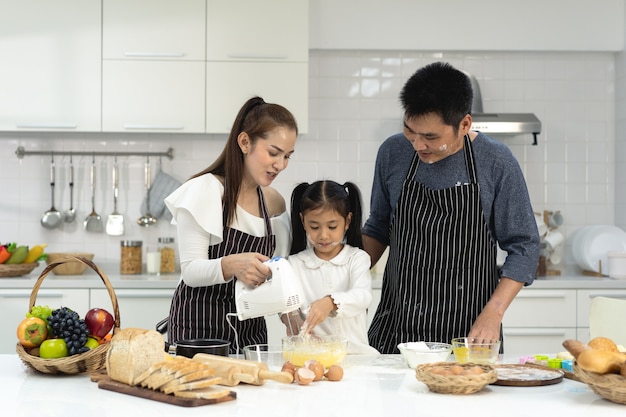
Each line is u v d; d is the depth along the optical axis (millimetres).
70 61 4363
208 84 4402
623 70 4781
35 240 4734
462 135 2365
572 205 4895
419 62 4824
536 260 2488
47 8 4359
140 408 1676
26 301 4133
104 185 4766
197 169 4785
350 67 4801
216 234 2338
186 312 2416
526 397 1797
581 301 4254
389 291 2719
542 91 4863
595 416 1630
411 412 1647
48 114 4363
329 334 2461
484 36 4762
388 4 4734
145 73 4387
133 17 4383
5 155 4727
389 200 2688
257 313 2170
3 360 2238
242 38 4406
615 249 4680
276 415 1615
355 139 4801
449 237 2523
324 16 4723
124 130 4387
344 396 1794
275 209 2656
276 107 2352
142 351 1842
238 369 1885
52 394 1812
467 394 1820
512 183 2477
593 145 4895
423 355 2078
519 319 4242
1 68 4344
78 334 2006
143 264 4758
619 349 1985
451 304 2535
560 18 4781
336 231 2510
